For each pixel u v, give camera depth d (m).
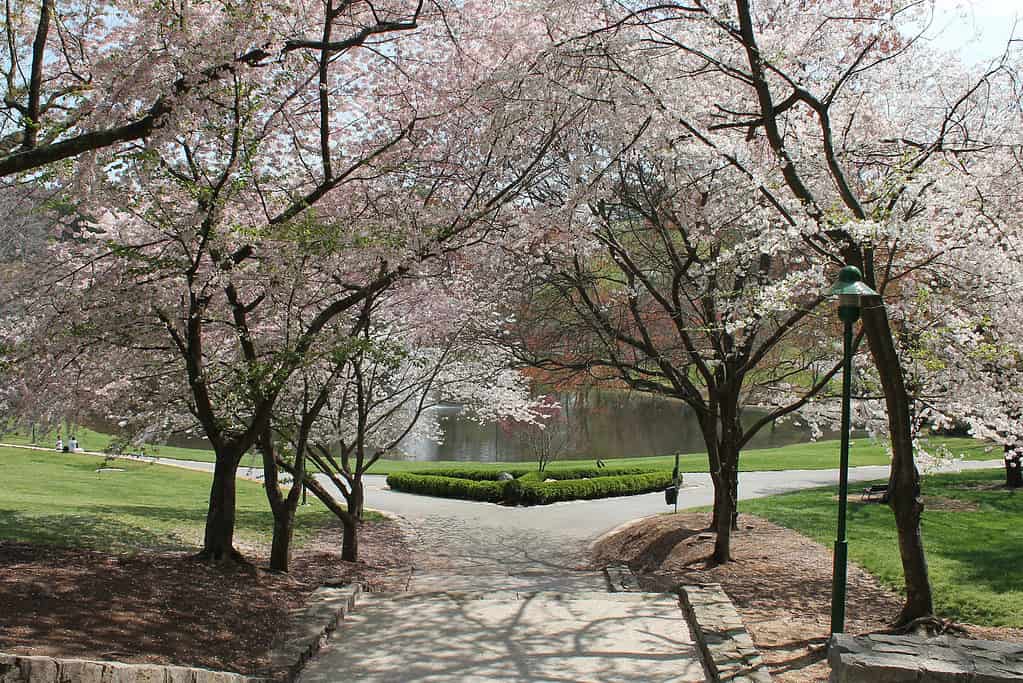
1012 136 9.42
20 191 9.65
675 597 10.20
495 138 10.05
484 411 18.38
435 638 8.52
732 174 10.20
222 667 6.76
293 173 10.25
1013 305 8.20
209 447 35.09
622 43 9.01
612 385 16.94
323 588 10.14
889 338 7.86
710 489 22.06
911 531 7.98
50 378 9.77
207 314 9.65
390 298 13.35
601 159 10.01
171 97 7.30
